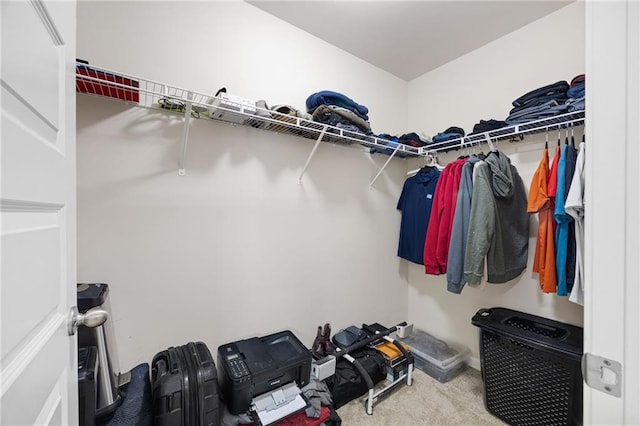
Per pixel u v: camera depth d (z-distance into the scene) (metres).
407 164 2.55
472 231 1.61
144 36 1.33
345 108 1.81
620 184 0.44
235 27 1.61
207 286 1.52
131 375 1.22
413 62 2.31
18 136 0.41
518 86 1.90
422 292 2.46
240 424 1.24
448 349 2.12
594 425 0.47
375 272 2.33
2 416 0.36
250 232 1.66
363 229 2.24
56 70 0.56
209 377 1.09
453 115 2.27
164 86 1.18
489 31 1.93
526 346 1.48
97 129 1.23
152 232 1.36
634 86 0.43
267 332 1.75
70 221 0.62
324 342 1.83
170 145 1.40
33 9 0.46
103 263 1.25
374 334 2.01
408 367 1.90
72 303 0.63
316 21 1.83
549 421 1.40
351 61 2.18
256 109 1.34
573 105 1.41
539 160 1.78
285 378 1.39
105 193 1.25
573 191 1.33
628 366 0.43
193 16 1.47
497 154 1.72
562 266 1.45
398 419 1.58
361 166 2.22
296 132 1.76
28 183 0.44
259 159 1.69
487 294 2.04
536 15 1.77
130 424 0.99
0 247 0.37
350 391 1.69
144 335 1.35
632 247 0.43
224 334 1.58
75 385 0.65
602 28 0.46
